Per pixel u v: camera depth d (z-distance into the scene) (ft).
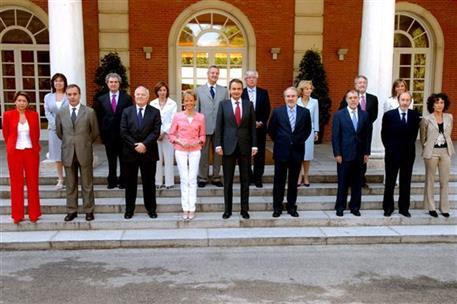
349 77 42.06
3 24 40.70
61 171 23.45
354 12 41.37
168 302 14.58
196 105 23.82
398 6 41.88
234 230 20.68
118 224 20.72
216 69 23.65
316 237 19.93
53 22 25.39
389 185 21.66
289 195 21.68
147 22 40.27
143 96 20.26
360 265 17.70
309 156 24.39
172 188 23.66
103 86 37.88
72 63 25.67
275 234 20.16
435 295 15.16
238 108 20.53
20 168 20.12
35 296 14.94
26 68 41.39
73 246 19.26
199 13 41.09
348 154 21.27
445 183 21.67
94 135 20.67
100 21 39.55
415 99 43.50
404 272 17.07
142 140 20.42
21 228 20.39
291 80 41.78
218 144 20.77
